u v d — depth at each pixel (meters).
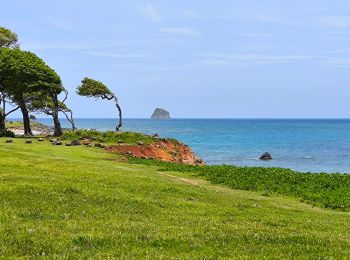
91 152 52.38
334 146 123.31
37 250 12.62
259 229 17.16
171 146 66.56
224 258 12.16
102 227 15.75
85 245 13.30
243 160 85.19
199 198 25.83
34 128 125.44
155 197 24.14
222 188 32.59
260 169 43.16
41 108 83.38
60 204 19.38
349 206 27.53
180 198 24.95
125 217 18.22
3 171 29.30
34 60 73.94
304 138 164.38
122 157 51.22
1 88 75.00
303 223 20.16
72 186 23.72
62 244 13.14
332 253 13.26
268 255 12.80
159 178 33.62
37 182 24.33
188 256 12.28
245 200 27.17
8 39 91.38
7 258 11.76
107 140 64.12
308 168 74.25
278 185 33.97
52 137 68.38
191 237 14.76
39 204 18.98
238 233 15.87
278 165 77.75
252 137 168.00
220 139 152.12
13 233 14.09
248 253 13.02
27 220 16.34
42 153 47.16
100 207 19.72
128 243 13.68
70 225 15.77
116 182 28.09
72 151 51.59
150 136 69.06
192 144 126.44
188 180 35.72
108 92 91.56
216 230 16.36
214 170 41.72
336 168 74.50
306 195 30.36
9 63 70.12
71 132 69.69
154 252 12.72
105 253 12.43
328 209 26.97
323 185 34.22
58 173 30.64
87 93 90.38
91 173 31.81
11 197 19.77
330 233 17.67
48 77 72.81
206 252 12.95
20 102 76.06
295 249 13.74
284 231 17.20
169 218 18.86
